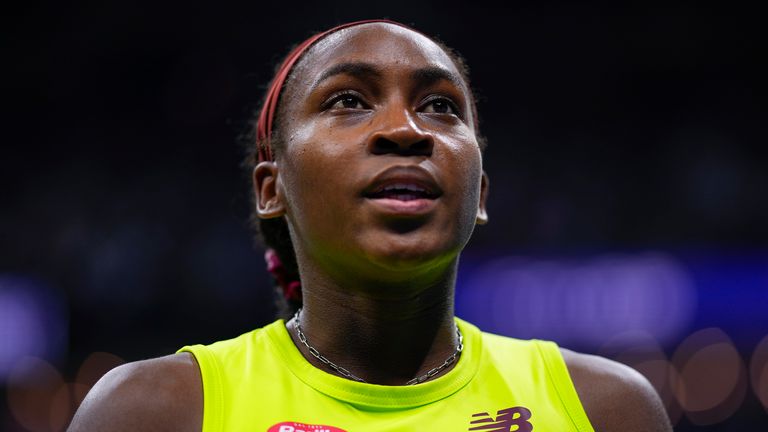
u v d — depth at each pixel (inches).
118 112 1470.2
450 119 251.6
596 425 259.3
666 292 1149.7
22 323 1162.6
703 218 1384.1
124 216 1366.9
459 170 241.0
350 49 253.9
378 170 231.3
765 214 1381.6
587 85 1509.6
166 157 1438.2
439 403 249.4
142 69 1465.3
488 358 267.3
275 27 1403.8
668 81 1512.1
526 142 1469.0
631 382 270.5
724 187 1406.3
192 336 1218.0
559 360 270.8
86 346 1207.6
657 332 1139.3
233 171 1396.4
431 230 232.5
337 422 241.0
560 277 1175.6
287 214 266.2
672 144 1475.1
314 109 250.8
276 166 271.7
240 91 1423.5
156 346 1213.7
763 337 1115.3
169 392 239.1
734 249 1159.6
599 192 1433.3
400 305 251.8
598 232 1373.0
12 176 1440.7
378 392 246.2
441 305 261.3
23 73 1466.5
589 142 1480.1
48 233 1350.9
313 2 1384.1
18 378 1127.6
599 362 274.8
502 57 1489.9
